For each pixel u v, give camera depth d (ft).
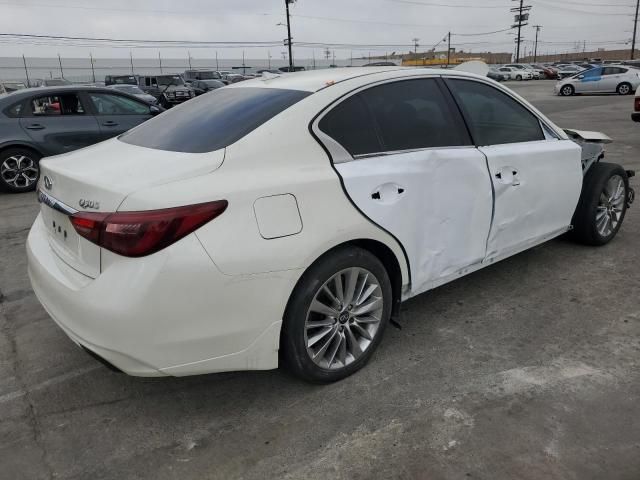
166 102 79.15
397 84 10.14
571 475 7.22
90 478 7.48
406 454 7.70
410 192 9.49
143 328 7.21
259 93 9.89
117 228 7.16
